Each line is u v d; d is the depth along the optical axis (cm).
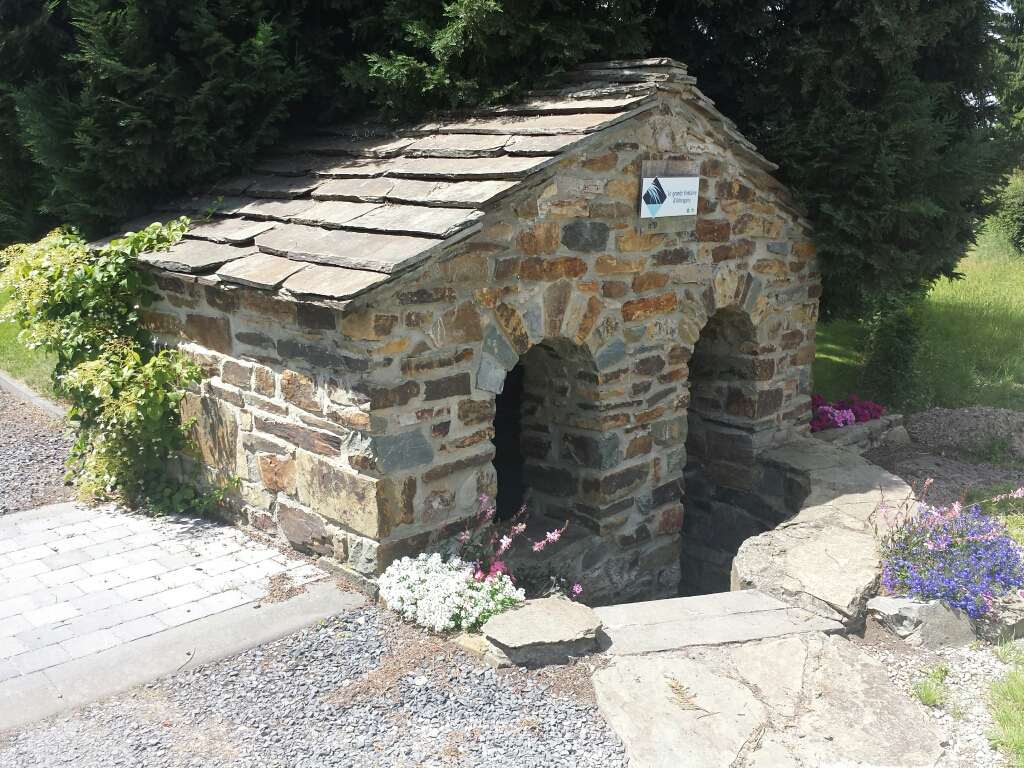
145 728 351
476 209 448
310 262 459
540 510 637
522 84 611
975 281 1645
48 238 630
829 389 1035
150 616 440
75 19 595
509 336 504
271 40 606
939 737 366
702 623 449
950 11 710
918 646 445
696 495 780
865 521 560
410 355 451
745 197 658
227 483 559
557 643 407
